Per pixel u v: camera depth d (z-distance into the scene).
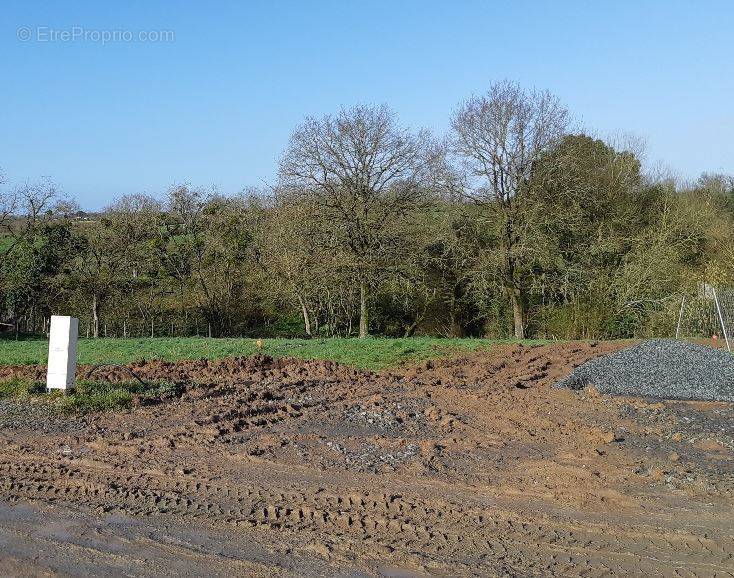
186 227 36.16
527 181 30.97
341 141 30.47
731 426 11.00
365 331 32.00
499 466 8.50
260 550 5.98
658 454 9.18
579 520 6.64
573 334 30.73
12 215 33.97
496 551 5.93
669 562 5.71
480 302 32.78
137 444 9.49
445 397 13.26
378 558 5.80
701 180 40.09
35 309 34.50
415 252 31.72
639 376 15.35
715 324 25.72
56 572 5.63
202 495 7.41
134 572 5.61
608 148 36.28
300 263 30.84
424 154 31.14
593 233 32.88
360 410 11.83
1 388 12.91
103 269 34.47
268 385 14.41
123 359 18.34
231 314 35.94
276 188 31.56
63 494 7.48
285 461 8.70
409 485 7.71
